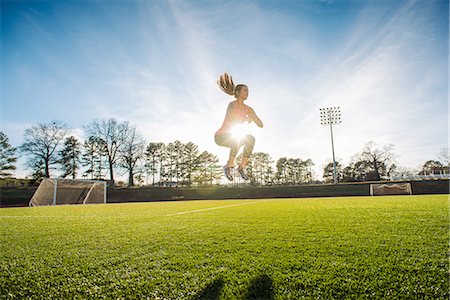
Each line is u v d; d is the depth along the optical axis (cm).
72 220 698
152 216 786
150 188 4581
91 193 2992
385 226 474
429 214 644
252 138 395
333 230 447
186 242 382
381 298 193
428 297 193
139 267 273
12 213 1016
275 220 615
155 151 6128
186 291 212
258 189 4575
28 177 4300
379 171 6581
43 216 843
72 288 227
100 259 305
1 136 3950
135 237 429
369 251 304
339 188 4238
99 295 213
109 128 4862
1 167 3981
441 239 358
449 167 6244
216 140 391
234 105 395
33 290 225
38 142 4288
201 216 757
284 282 223
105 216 813
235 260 285
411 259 271
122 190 4428
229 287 217
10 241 409
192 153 6341
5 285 235
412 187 3853
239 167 405
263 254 305
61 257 316
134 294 211
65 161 4628
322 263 266
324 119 5072
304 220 598
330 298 196
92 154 4859
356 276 231
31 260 306
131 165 5019
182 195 4562
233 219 657
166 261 291
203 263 279
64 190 2692
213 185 6194
